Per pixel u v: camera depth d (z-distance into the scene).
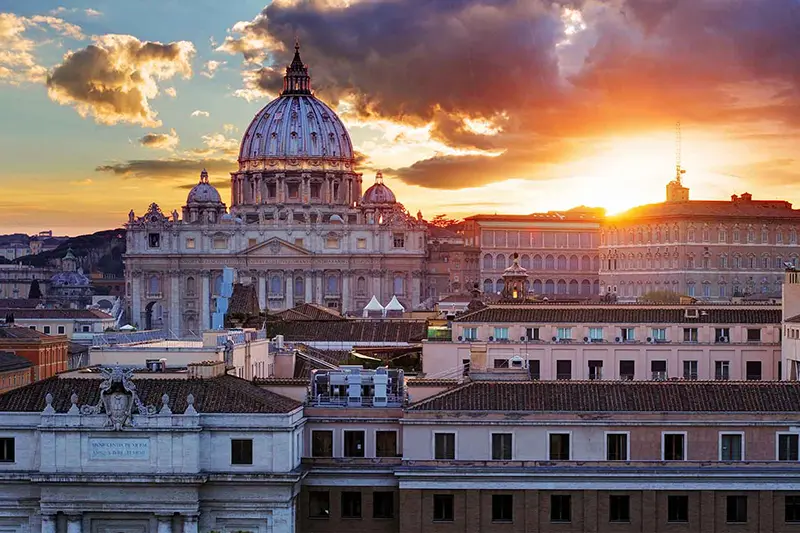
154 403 91.50
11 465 92.19
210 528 90.56
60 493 90.19
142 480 89.25
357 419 95.38
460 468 91.94
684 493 92.06
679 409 93.25
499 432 92.94
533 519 91.69
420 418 93.12
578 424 92.69
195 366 95.19
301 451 94.56
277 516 90.19
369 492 93.75
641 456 92.75
